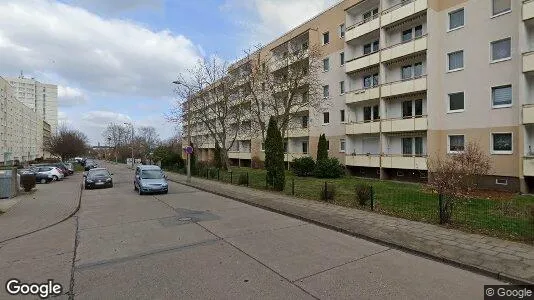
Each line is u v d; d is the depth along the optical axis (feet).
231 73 99.71
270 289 16.05
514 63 54.75
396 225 28.22
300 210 36.58
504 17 56.29
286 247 23.34
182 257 21.36
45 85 379.76
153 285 16.83
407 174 72.79
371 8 83.92
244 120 113.70
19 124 226.99
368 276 17.66
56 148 191.11
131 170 155.74
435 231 25.90
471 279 17.25
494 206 36.40
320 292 15.65
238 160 154.92
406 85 70.03
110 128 305.32
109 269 19.42
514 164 54.60
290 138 115.14
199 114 108.78
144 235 27.61
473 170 37.58
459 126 63.21
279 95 91.25
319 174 78.69
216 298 15.12
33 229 30.71
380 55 76.07
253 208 41.14
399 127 71.56
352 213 33.88
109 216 37.29
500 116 56.80
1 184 52.60
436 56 66.69
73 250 23.68
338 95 93.61
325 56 98.27
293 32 111.75
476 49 60.34
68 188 69.72
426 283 16.70
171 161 133.18
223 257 21.20
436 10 66.74
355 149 87.81
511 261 18.92
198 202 47.32
